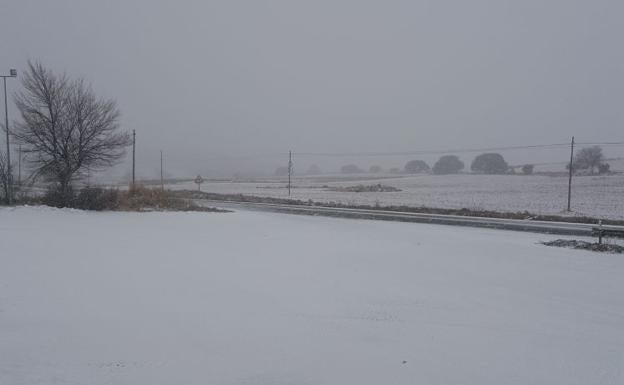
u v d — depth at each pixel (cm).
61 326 808
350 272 1376
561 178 8675
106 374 637
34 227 2056
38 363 660
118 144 3419
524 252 1816
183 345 752
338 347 772
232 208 3962
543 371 696
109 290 1052
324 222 2933
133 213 2856
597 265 1556
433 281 1283
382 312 973
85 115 3262
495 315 973
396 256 1683
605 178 8250
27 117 3150
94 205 2941
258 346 761
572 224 2909
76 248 1580
